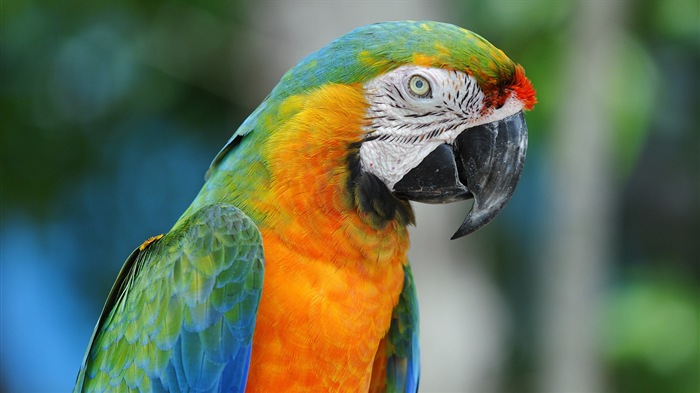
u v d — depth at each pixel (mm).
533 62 11547
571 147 11234
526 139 5938
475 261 9859
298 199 5523
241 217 5602
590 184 11219
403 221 5984
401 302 6504
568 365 11219
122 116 15297
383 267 5707
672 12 12953
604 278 11703
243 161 5734
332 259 5512
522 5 11344
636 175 17516
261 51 9500
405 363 6594
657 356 13578
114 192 15805
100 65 14500
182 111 15477
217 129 15664
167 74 14555
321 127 5594
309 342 5445
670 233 17594
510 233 17109
